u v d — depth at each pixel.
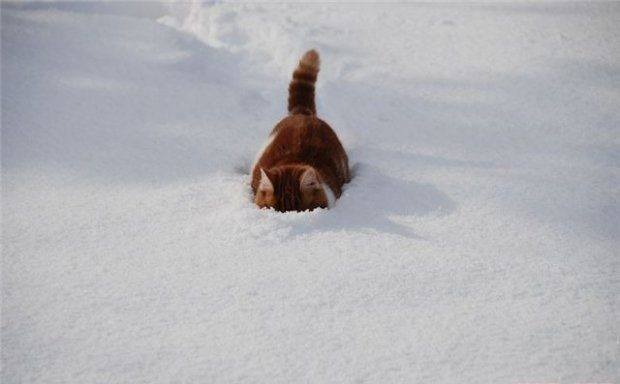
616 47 7.57
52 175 4.88
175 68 7.11
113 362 2.94
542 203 4.53
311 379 2.85
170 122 5.90
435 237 4.09
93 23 7.99
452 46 7.83
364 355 3.00
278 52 7.55
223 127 5.87
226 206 4.45
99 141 5.47
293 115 5.42
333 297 3.43
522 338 3.11
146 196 4.60
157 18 9.05
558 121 5.94
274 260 3.79
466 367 2.92
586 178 4.88
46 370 2.88
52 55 7.05
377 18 8.80
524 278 3.62
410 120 6.07
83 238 4.04
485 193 4.69
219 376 2.87
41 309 3.31
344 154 5.16
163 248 3.93
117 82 6.59
